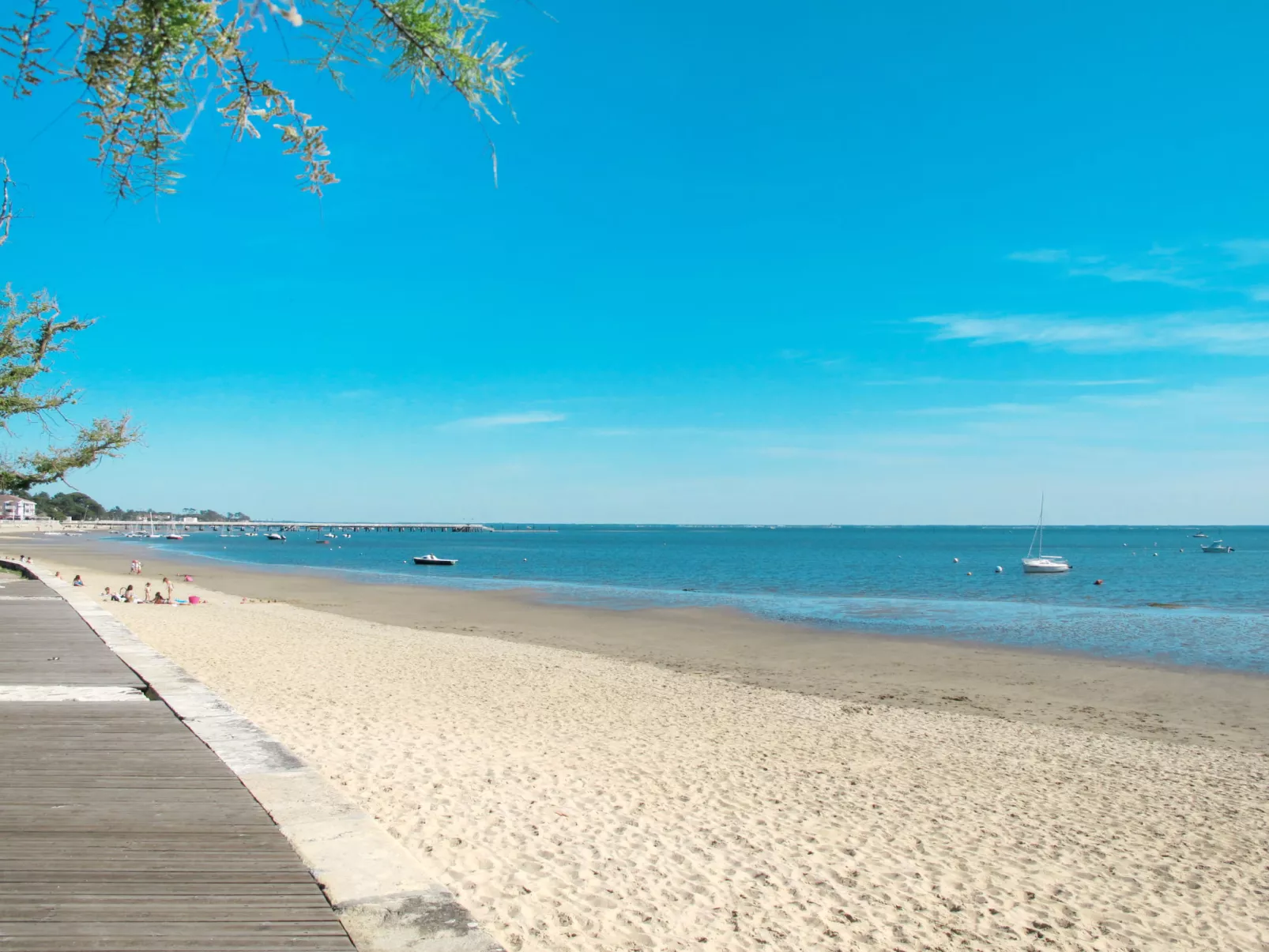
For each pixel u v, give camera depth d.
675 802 8.55
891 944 5.75
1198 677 19.39
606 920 5.64
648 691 15.77
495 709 13.10
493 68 1.95
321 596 38.91
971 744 12.45
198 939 2.70
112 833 3.61
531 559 85.56
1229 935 6.28
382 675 15.70
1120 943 6.05
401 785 8.20
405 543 146.38
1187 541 156.62
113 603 26.03
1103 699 16.97
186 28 1.66
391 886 3.08
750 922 5.85
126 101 1.70
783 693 16.39
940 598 40.03
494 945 2.69
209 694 6.35
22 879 3.14
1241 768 11.56
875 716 14.41
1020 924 6.25
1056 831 8.49
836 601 38.12
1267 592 44.19
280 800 4.03
